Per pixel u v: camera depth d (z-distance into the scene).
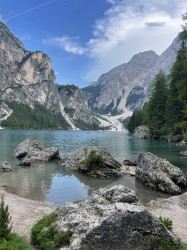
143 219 8.66
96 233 8.40
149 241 8.45
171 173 23.00
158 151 48.84
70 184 23.50
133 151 49.12
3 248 8.38
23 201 16.73
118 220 8.54
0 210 9.98
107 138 99.69
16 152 41.59
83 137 108.25
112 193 13.98
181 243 9.21
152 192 21.17
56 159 39.34
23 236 10.55
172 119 78.50
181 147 57.69
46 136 106.56
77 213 10.46
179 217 13.69
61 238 9.12
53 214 11.59
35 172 28.84
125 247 8.30
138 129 104.50
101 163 28.50
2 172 28.30
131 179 26.22
